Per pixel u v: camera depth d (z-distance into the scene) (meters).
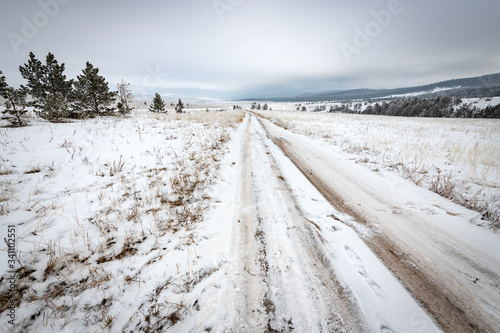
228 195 4.52
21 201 3.28
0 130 6.93
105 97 14.39
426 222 3.46
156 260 2.73
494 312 2.02
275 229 3.37
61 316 2.00
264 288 2.36
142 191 4.15
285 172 5.76
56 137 6.77
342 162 6.70
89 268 2.45
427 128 15.96
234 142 9.44
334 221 3.53
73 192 3.78
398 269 2.54
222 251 2.92
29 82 12.25
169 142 7.49
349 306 2.12
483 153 6.87
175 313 2.11
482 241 2.97
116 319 2.04
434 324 1.92
